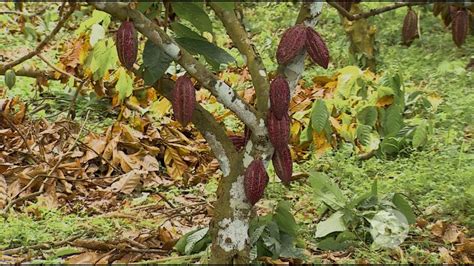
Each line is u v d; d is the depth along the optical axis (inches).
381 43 372.5
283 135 158.2
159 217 210.7
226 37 364.5
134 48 149.5
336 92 275.6
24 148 250.4
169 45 152.5
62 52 327.9
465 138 265.3
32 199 225.3
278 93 156.5
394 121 259.1
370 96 265.7
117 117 280.1
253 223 174.6
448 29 379.9
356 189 223.0
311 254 188.9
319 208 207.6
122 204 225.9
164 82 165.5
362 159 251.9
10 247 191.6
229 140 166.2
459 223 205.8
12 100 268.1
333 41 374.0
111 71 270.5
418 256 187.3
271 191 226.4
